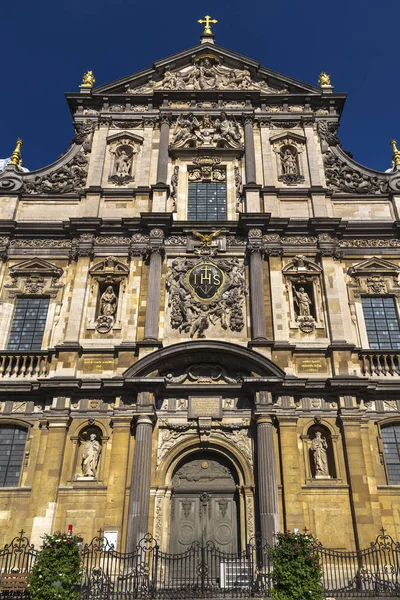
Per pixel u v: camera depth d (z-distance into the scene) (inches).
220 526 816.3
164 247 1003.3
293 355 911.0
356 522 778.2
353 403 861.8
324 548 700.0
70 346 898.7
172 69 1246.9
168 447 845.2
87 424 856.3
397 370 910.4
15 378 900.0
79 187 1101.7
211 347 868.6
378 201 1082.7
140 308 949.8
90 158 1132.5
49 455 822.5
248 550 703.7
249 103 1187.3
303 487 811.4
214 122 1167.6
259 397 848.9
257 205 1050.7
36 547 764.0
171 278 976.3
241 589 685.3
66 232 1039.6
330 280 974.4
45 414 864.3
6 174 1117.7
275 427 852.0
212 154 1131.9
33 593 609.0
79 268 984.9
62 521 789.2
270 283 970.1
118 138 1154.0
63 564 627.8
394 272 1007.0
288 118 1169.4
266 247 999.0
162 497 812.6
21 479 829.8
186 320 935.7
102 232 1031.0
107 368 900.6
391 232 1038.4
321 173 1106.1
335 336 919.0
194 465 856.3
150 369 866.8
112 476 812.0
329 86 1214.9
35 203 1083.9
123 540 772.0
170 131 1154.0
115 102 1198.9
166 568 782.5
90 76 1238.9
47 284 1001.5
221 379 890.7
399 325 968.9
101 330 936.3
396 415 877.8
